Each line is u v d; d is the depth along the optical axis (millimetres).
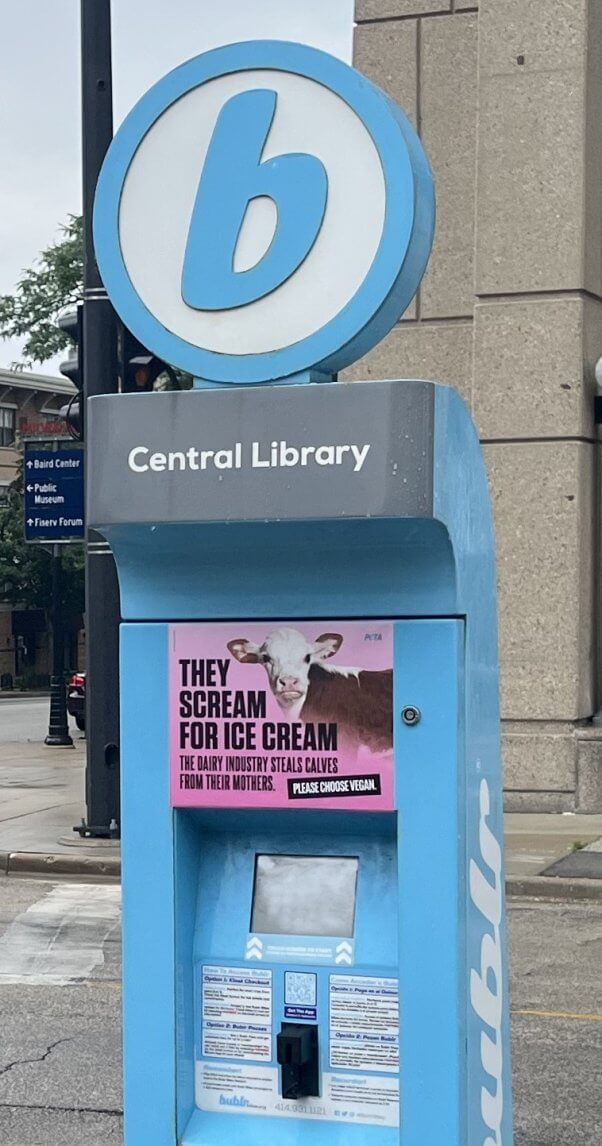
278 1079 3584
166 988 3627
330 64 3510
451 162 14000
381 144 3465
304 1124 3559
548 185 13445
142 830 3650
